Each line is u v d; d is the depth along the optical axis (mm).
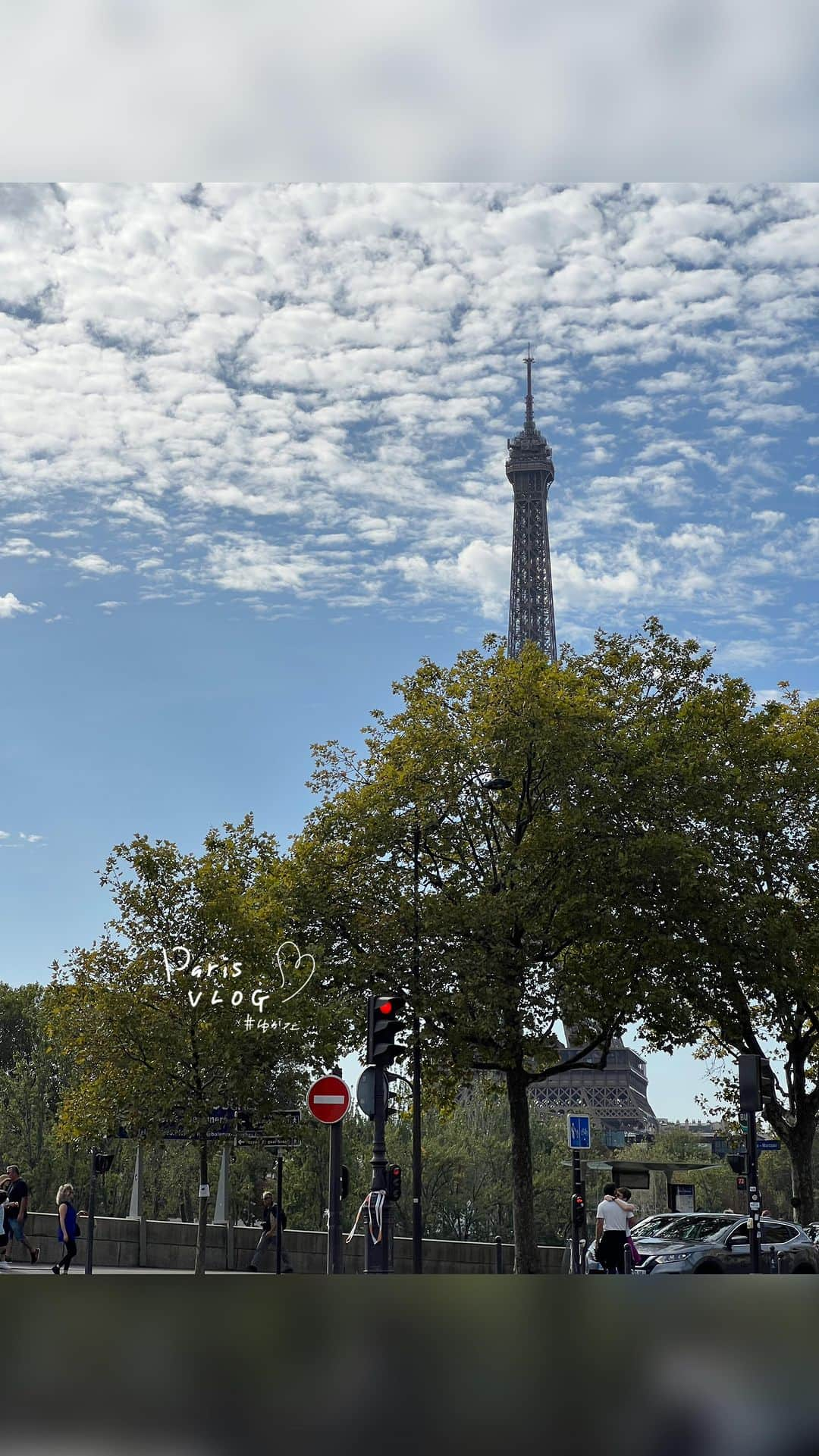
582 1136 36469
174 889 40312
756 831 44719
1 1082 89188
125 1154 81125
